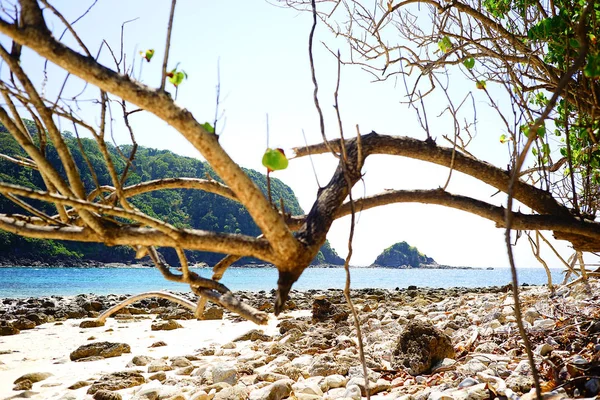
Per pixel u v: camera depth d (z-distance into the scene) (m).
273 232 2.40
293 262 2.53
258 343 8.60
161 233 2.37
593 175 4.38
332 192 2.88
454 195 3.38
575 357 4.23
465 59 4.35
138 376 6.29
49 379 6.66
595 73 2.46
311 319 10.61
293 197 131.38
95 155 61.78
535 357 4.65
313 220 2.77
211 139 2.20
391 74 4.70
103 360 7.88
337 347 7.29
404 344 5.64
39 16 2.06
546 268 4.80
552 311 6.07
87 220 2.32
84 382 6.23
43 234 2.36
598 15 3.79
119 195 2.46
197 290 2.57
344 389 5.00
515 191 3.67
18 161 2.92
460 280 75.31
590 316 5.31
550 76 4.13
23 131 2.39
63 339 10.12
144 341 9.67
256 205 2.32
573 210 3.81
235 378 5.79
